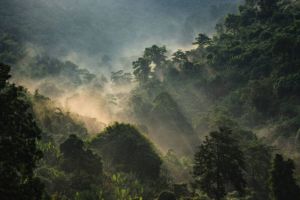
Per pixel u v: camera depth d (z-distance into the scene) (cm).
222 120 10888
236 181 5062
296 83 12950
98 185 5728
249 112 13612
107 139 7519
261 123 12975
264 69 15150
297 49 13938
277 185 5894
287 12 18638
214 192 5066
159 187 6669
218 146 5103
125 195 5534
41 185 2475
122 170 6944
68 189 5481
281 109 12750
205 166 5116
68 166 6062
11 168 2391
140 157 7119
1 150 2361
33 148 2488
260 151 8131
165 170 7950
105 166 6938
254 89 13650
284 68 14088
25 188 2403
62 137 7850
